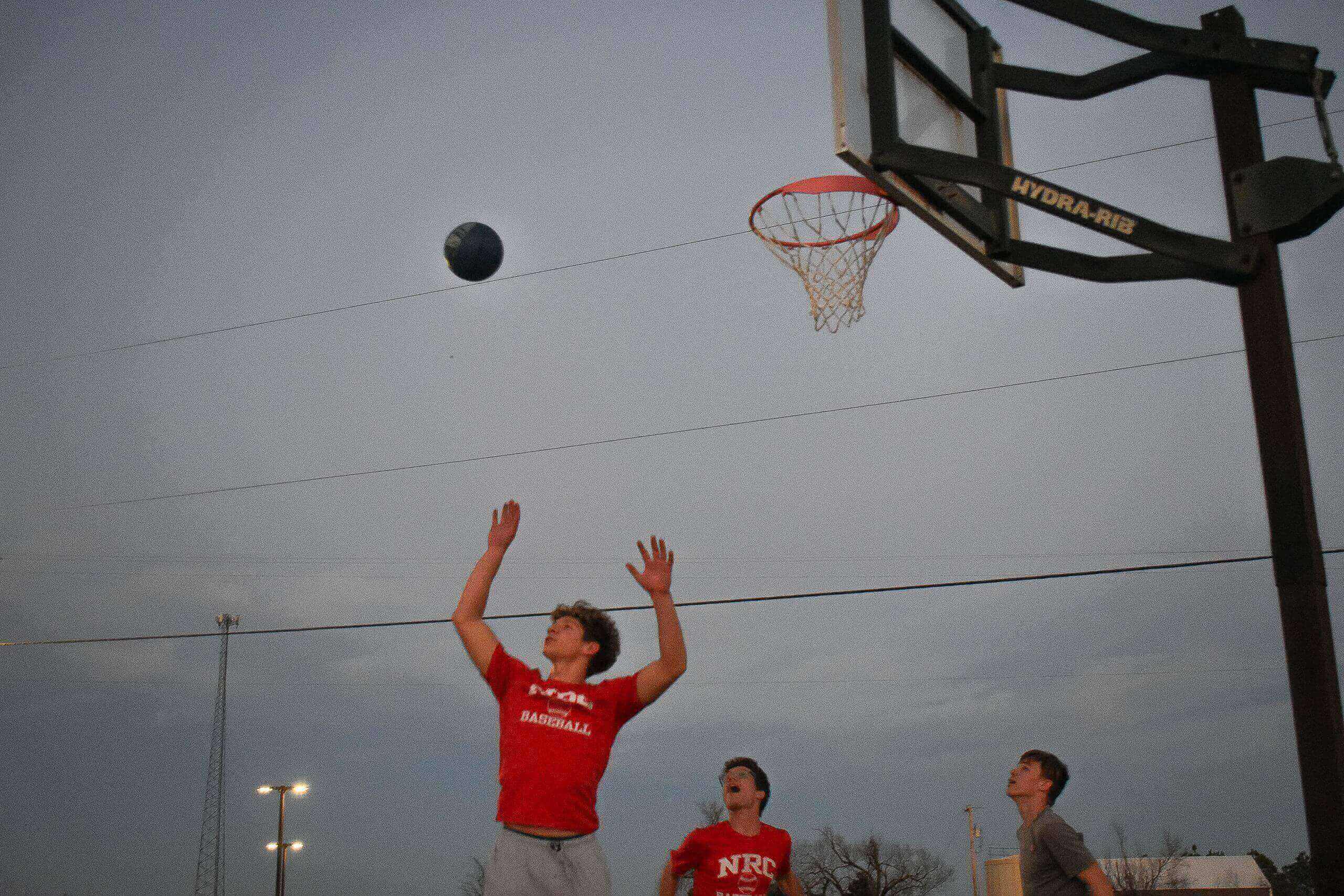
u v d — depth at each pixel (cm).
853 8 602
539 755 377
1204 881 4769
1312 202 557
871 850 4109
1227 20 602
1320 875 479
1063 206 574
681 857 613
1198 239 571
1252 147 585
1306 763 491
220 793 4225
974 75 689
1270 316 559
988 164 577
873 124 593
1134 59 640
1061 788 562
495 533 434
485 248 988
